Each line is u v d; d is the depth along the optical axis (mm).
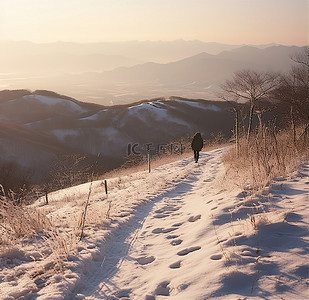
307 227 3727
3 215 5848
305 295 2496
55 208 11133
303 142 9211
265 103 22172
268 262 3115
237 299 2645
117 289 3598
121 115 119562
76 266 4070
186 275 3410
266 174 6559
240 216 4855
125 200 8883
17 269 4098
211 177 11953
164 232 5590
